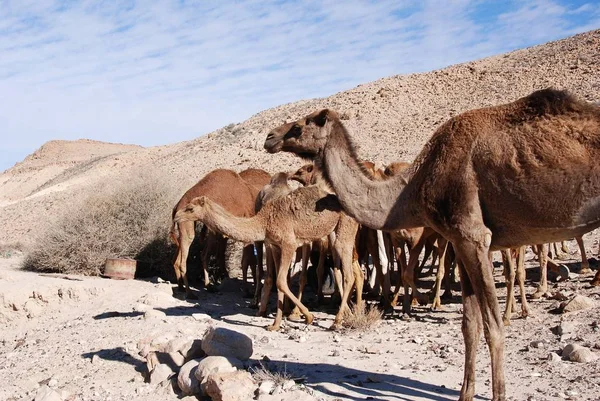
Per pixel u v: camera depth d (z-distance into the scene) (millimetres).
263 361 8742
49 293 14992
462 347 9703
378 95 49500
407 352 9586
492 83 46969
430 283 15734
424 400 7211
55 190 54656
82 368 9430
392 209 7238
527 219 6422
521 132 6418
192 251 17922
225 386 7344
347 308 11867
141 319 12211
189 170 41188
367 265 14711
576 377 7789
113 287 15562
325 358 9188
